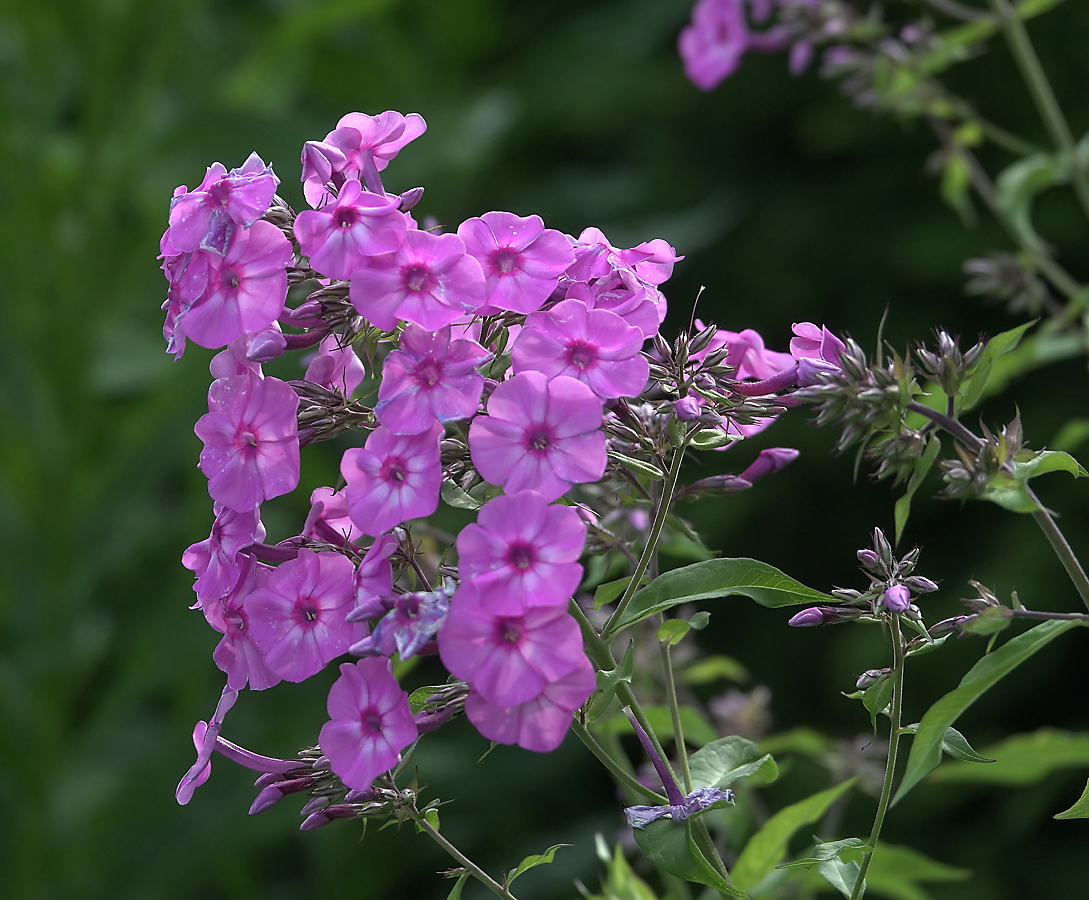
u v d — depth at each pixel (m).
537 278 0.98
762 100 2.61
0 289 1.76
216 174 0.98
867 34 1.42
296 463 0.98
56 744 1.79
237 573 0.98
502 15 2.82
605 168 2.80
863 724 2.19
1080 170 1.29
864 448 1.00
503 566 0.95
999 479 0.99
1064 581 2.03
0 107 1.75
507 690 0.95
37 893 1.79
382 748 0.96
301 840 2.21
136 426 1.79
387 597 0.96
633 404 1.02
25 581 1.82
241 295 0.97
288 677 0.97
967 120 1.38
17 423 1.78
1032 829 2.06
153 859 1.77
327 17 1.94
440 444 0.98
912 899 1.12
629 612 0.99
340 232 0.97
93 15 1.74
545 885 1.95
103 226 1.81
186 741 1.87
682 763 1.02
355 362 1.01
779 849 1.05
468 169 2.28
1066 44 2.21
